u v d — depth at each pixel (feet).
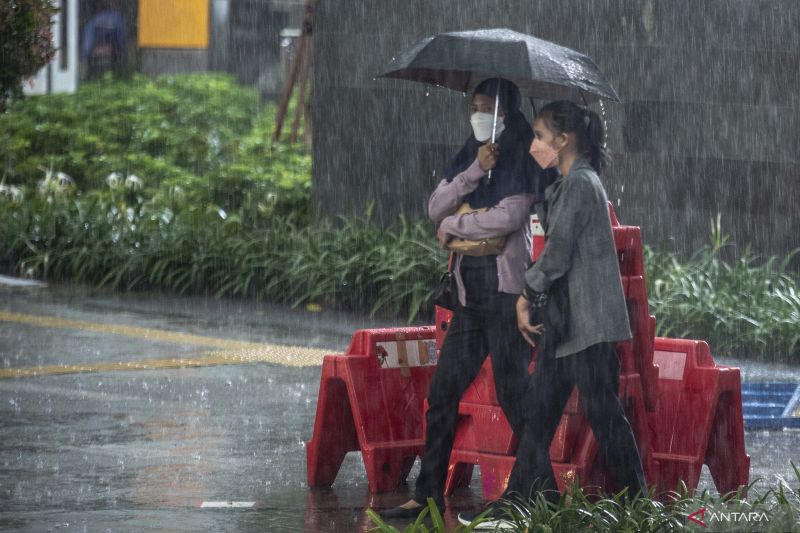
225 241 143.43
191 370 99.91
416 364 67.67
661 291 117.70
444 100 143.13
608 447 56.49
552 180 58.29
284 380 96.63
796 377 100.07
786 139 123.44
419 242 132.16
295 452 74.49
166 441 76.59
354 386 65.46
